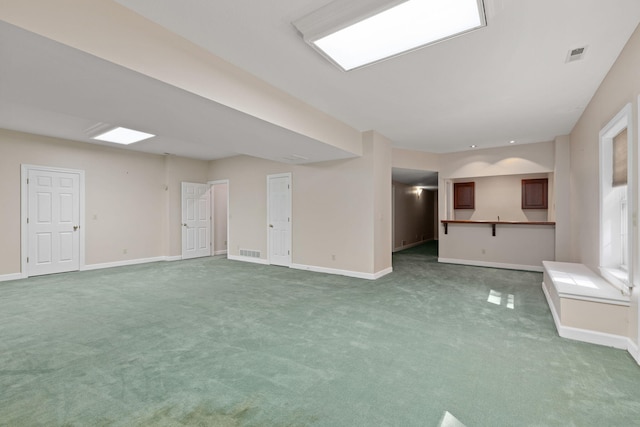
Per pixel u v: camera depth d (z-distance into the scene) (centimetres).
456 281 491
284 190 635
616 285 280
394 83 321
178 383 200
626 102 252
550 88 334
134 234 664
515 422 163
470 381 203
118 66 204
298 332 283
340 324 303
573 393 189
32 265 525
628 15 211
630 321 243
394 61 273
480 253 635
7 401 180
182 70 240
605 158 318
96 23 192
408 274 547
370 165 509
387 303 372
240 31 232
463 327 296
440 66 284
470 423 163
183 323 306
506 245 608
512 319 317
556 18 214
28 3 165
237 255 725
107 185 621
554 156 563
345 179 538
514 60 273
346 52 250
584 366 221
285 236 633
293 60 275
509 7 202
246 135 378
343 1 199
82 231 585
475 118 439
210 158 762
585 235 406
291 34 236
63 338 269
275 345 256
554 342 262
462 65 282
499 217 750
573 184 486
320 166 573
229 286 458
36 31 167
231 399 183
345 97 360
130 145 613
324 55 254
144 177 683
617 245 318
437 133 521
